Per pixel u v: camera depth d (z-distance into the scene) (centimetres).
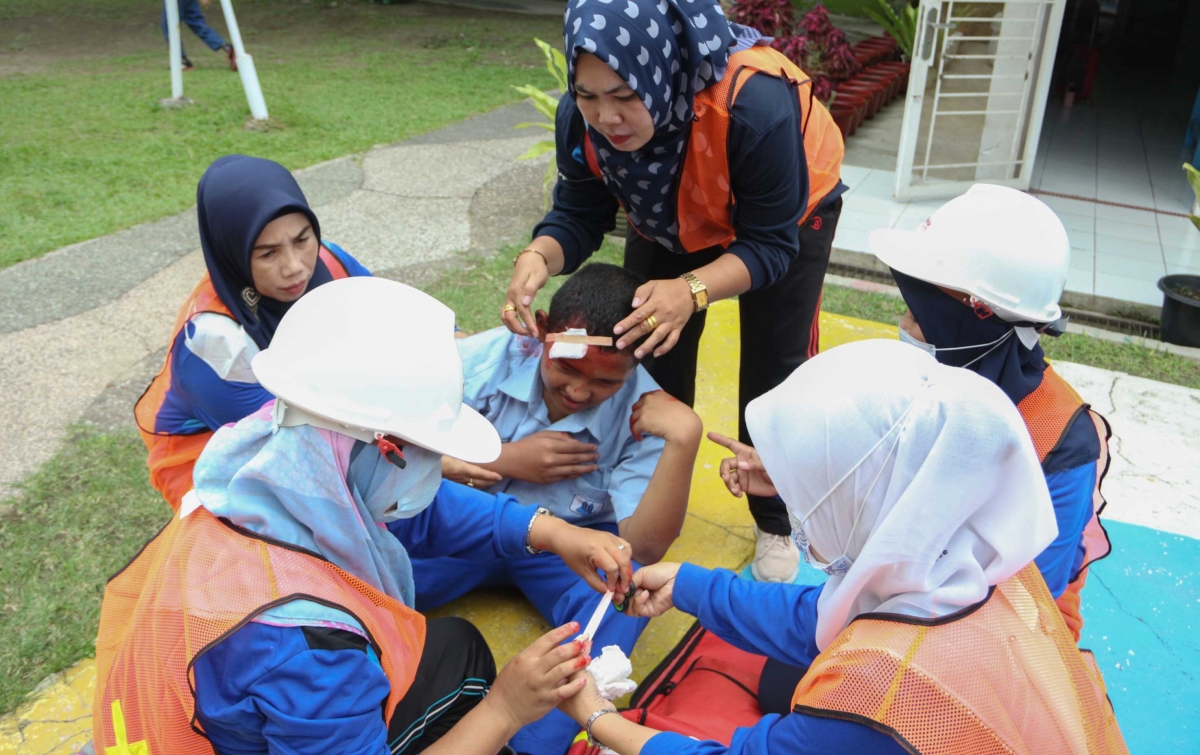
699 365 408
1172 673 256
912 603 134
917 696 125
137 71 1002
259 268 212
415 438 140
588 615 234
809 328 265
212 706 133
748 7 691
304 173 662
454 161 702
